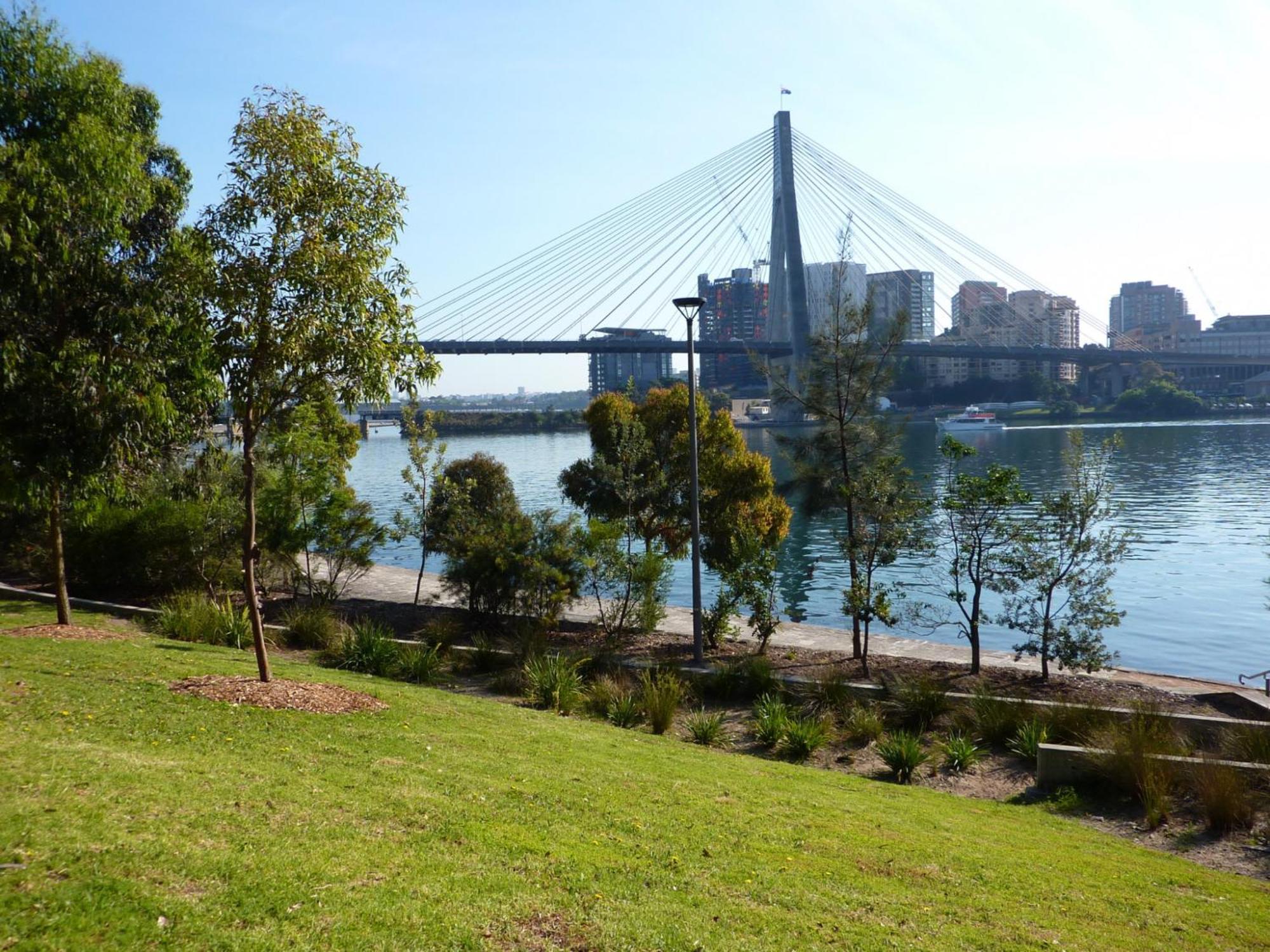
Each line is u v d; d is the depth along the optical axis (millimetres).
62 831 4961
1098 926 5945
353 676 12531
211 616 15375
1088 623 14805
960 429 105188
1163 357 115812
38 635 12047
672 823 6895
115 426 11203
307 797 6230
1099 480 15945
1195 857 8328
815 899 5715
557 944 4656
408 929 4551
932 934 5422
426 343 62312
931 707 12844
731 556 20188
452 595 20016
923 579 29609
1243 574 29766
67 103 12242
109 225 11758
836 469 17297
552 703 12859
